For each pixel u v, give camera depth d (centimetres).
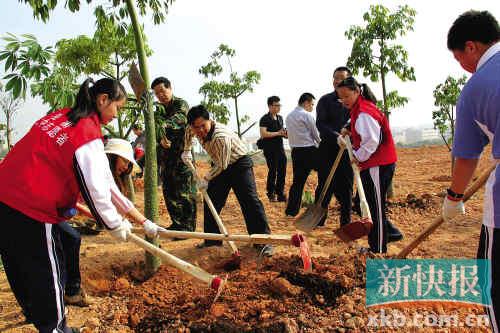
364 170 433
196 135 463
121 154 369
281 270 404
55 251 275
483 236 251
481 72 237
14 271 276
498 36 242
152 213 411
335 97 560
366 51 752
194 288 393
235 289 374
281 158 809
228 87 1206
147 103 402
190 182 544
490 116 231
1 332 332
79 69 643
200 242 532
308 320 328
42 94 416
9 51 393
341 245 501
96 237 574
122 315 358
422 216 629
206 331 327
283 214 711
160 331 334
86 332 331
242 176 476
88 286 405
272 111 810
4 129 1182
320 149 570
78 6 431
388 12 750
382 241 431
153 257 422
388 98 777
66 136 262
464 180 267
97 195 266
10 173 263
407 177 1116
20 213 261
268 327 319
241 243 514
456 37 250
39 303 270
